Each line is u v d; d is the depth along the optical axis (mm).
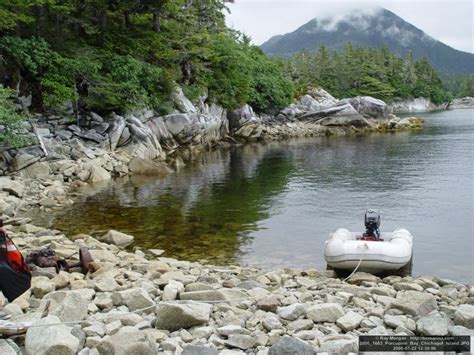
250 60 55969
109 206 18344
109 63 30125
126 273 9141
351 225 15641
